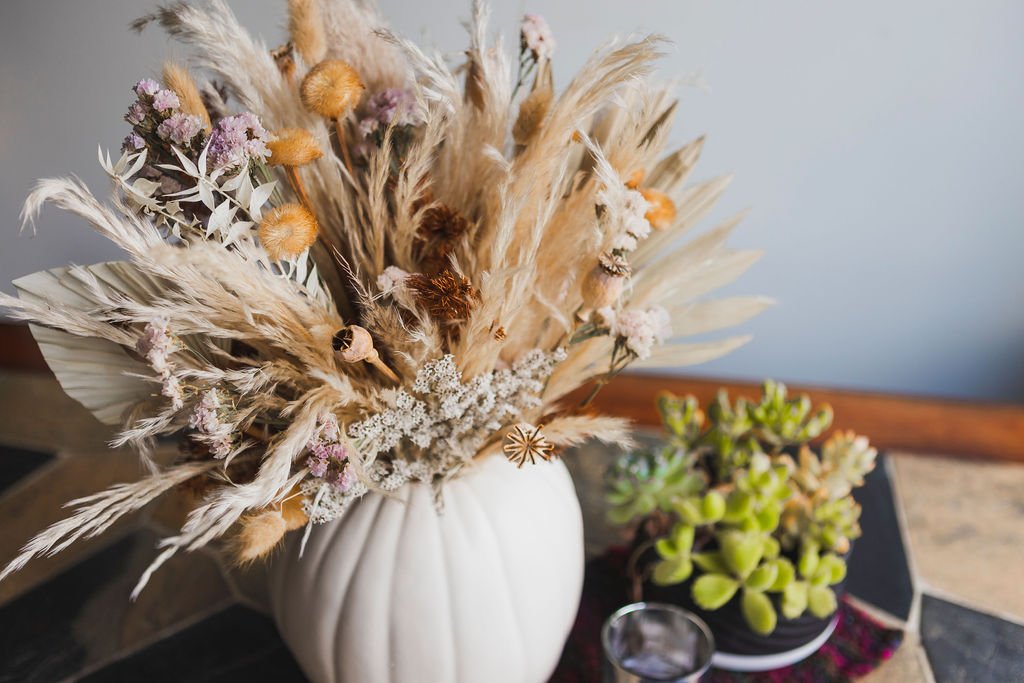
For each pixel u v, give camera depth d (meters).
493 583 0.55
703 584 0.63
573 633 0.70
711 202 0.61
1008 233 1.20
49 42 1.37
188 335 0.54
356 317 0.57
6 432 0.97
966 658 0.68
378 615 0.55
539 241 0.51
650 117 0.55
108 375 0.56
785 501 0.67
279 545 0.59
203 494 0.57
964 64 1.11
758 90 1.18
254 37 1.21
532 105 0.53
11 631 0.72
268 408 0.53
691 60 1.18
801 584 0.64
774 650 0.65
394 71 0.57
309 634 0.57
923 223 1.22
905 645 0.69
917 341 1.30
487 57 0.52
